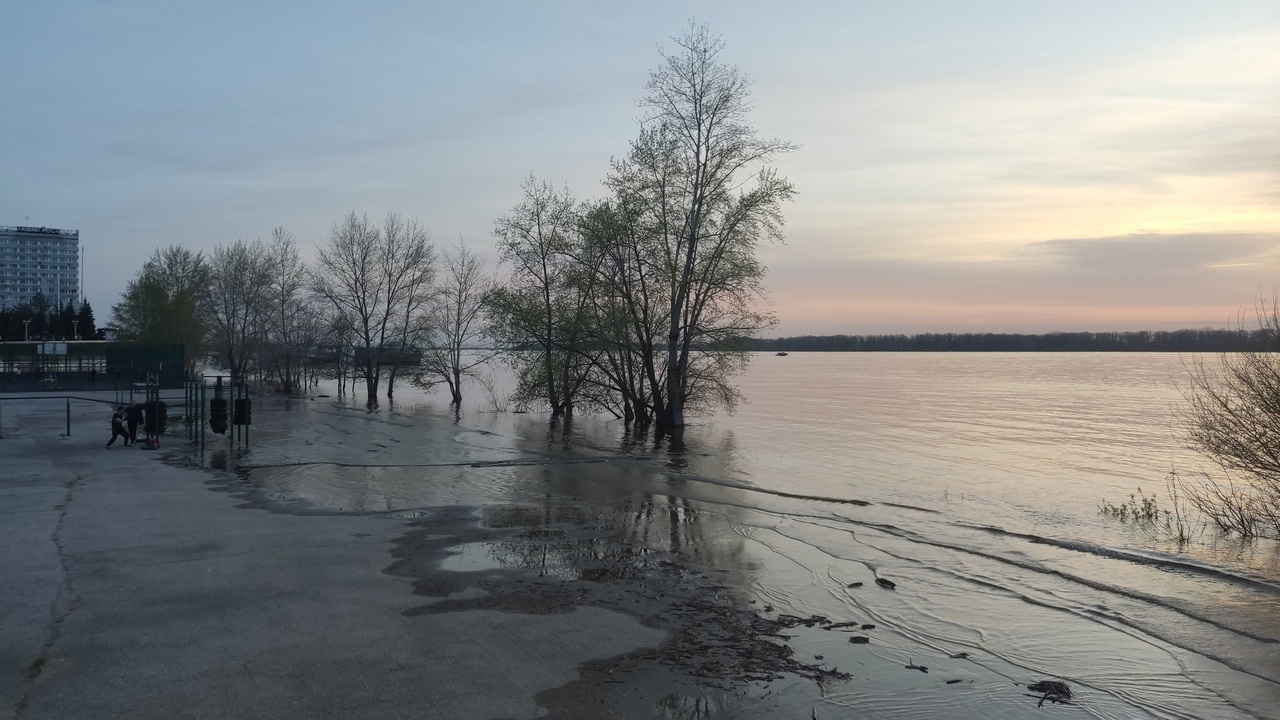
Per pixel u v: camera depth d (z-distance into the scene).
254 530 13.16
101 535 12.55
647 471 23.17
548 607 9.46
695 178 33.09
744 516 16.45
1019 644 9.04
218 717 6.30
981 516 17.92
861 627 9.34
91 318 120.81
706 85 32.47
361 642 8.05
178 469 20.02
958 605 10.52
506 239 39.41
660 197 33.41
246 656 7.59
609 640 8.40
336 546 12.19
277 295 70.00
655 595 10.20
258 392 65.44
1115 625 9.84
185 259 75.44
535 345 39.25
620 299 35.88
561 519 15.14
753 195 32.38
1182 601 10.99
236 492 16.86
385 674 7.25
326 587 9.96
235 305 69.00
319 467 21.09
